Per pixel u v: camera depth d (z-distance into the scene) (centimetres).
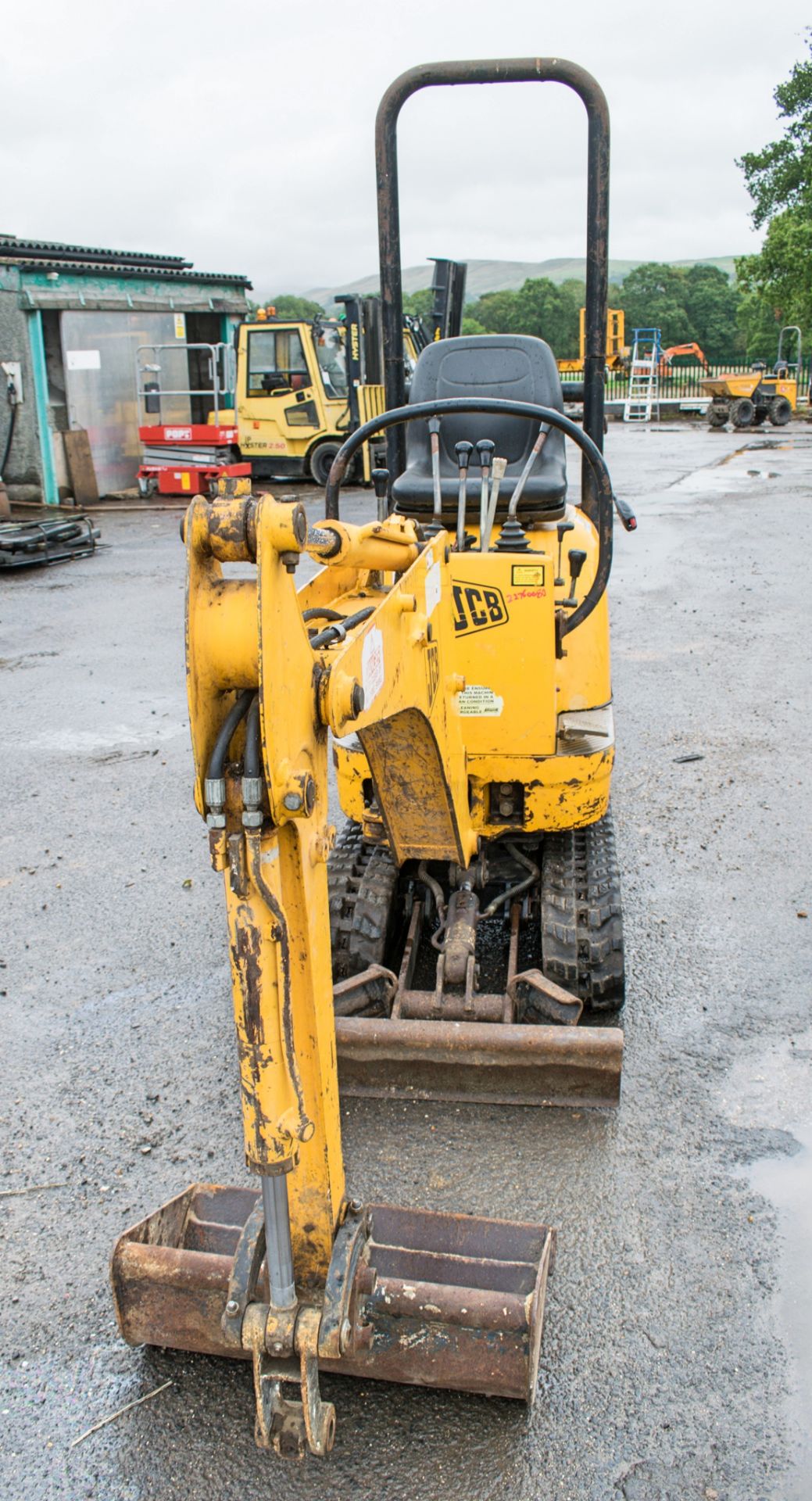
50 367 1762
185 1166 347
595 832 420
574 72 390
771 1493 242
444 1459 252
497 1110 365
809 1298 291
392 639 263
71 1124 367
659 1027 407
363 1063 368
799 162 3931
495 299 10481
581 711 402
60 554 1333
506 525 369
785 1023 408
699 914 484
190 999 436
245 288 2061
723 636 934
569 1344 279
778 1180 332
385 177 416
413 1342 252
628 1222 318
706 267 10869
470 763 371
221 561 186
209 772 189
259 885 195
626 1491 244
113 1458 256
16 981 450
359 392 1733
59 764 687
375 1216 278
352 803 388
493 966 434
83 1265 311
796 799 601
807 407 4034
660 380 4422
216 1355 275
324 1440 225
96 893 523
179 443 1800
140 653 933
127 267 1812
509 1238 273
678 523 1516
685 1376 270
